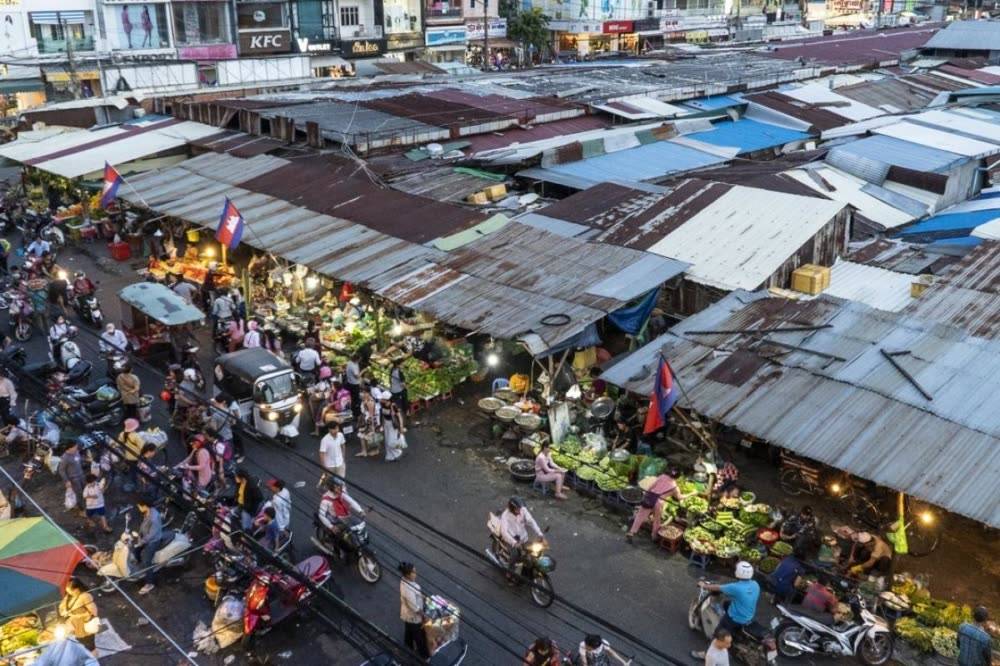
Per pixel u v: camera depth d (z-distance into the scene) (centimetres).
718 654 1219
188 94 4616
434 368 2220
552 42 7988
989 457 1385
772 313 1895
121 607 1516
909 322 1786
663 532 1612
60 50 5091
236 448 1950
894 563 1518
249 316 2616
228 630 1402
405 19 6694
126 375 2094
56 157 3619
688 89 4166
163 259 3188
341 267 2319
